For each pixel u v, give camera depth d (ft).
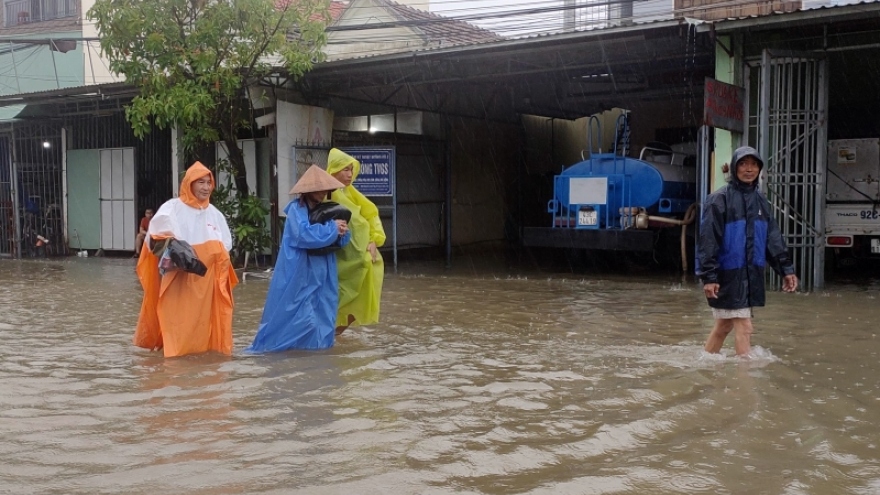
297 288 22.66
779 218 37.83
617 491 11.78
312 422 15.40
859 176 43.19
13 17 75.15
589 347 23.40
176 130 58.39
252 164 56.65
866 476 12.39
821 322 27.73
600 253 57.00
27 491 11.73
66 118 65.41
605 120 73.20
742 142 38.68
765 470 12.64
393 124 60.39
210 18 46.88
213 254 22.43
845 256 45.39
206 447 13.84
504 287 40.50
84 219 65.31
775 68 37.24
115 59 48.98
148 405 16.67
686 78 56.75
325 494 11.65
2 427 15.06
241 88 50.01
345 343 24.09
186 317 22.06
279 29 48.19
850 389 17.98
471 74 50.06
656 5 57.31
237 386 18.35
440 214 62.80
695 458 13.23
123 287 41.50
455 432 14.73
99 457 13.29
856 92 47.55
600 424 15.16
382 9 67.31
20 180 65.00
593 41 40.14
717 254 20.85
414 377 19.31
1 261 60.75
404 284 42.14
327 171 24.00
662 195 45.98
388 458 13.26
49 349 23.38
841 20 34.40
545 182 73.15
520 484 12.06
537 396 17.34
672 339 24.75
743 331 21.12
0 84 74.43
